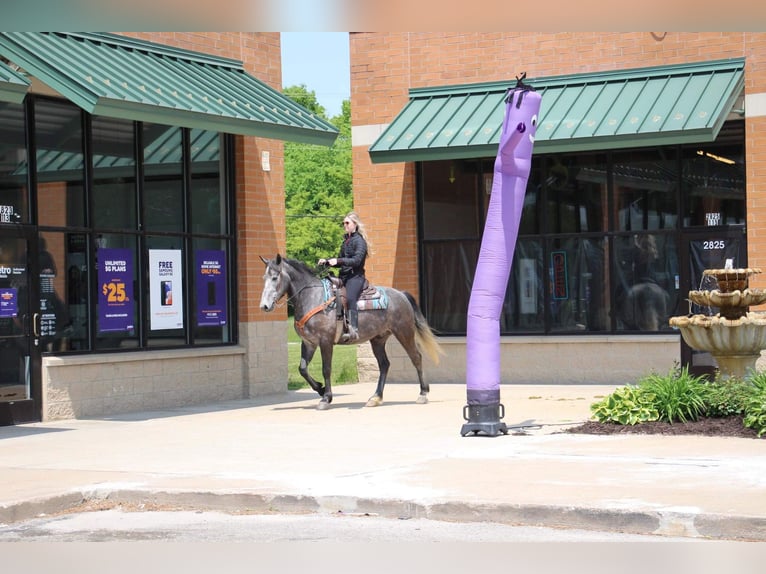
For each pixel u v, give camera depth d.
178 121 16.28
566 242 21.47
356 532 8.38
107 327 17.30
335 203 69.06
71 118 16.86
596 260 21.23
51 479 10.60
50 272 16.42
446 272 22.45
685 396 13.35
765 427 12.29
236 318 20.02
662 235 20.72
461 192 22.28
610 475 9.84
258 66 20.89
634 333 20.88
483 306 13.32
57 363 16.28
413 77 22.97
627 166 21.00
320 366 34.81
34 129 16.22
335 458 11.59
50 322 16.41
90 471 11.09
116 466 11.44
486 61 22.41
